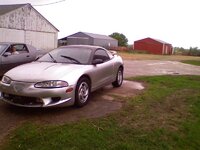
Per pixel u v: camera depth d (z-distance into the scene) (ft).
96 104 20.90
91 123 16.46
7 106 19.40
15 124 15.98
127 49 205.57
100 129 15.70
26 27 100.63
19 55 31.86
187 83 33.81
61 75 18.26
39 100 17.35
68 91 17.98
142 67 62.03
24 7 98.22
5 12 91.76
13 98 18.01
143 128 16.66
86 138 14.40
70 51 23.04
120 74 28.27
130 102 21.85
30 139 14.05
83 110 19.12
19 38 98.17
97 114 18.35
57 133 14.71
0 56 29.43
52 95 17.35
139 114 19.08
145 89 27.84
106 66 23.93
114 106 20.54
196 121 19.08
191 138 16.42
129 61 84.12
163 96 24.97
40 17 106.11
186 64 83.71
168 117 19.16
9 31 93.91
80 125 15.93
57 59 22.07
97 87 22.54
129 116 18.49
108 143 14.24
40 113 18.07
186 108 21.68
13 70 19.34
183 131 17.13
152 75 42.86
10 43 31.94
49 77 17.71
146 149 14.20
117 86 28.04
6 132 14.89
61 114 18.02
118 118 17.89
